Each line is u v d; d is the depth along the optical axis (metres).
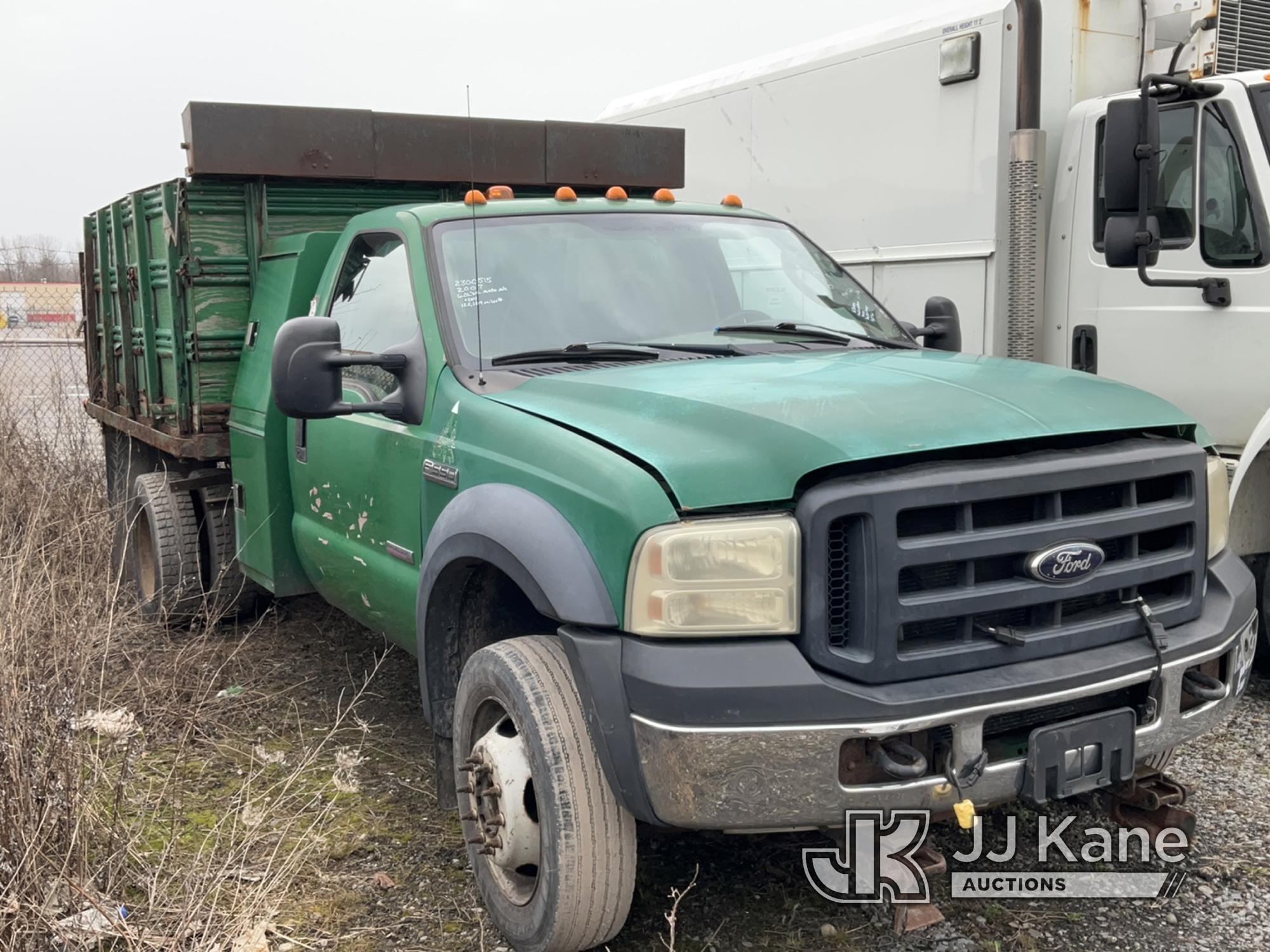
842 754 2.62
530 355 3.66
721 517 2.64
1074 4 6.12
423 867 3.65
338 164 5.55
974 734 2.65
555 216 4.25
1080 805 3.93
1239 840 3.75
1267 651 5.36
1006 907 3.38
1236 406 5.33
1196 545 3.09
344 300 4.55
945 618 2.68
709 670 2.56
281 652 5.82
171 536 5.96
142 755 4.12
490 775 3.11
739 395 3.00
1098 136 5.92
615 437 2.91
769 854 3.67
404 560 3.85
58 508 6.59
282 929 3.27
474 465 3.35
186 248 5.39
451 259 3.98
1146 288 5.68
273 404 4.84
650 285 4.08
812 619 2.60
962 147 6.46
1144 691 2.95
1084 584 2.84
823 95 7.39
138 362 6.66
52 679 3.61
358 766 4.41
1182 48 6.04
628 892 2.91
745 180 8.13
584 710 2.79
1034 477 2.75
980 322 6.45
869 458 2.61
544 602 2.84
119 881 3.25
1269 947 3.15
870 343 4.03
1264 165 5.18
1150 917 3.31
